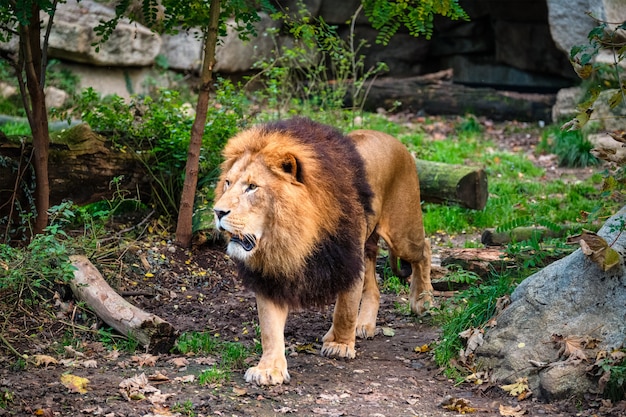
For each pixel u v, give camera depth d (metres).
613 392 7.37
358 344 9.48
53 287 9.58
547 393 7.61
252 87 24.64
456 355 8.70
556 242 10.66
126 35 21.84
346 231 8.10
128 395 7.38
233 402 7.38
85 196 11.63
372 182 9.05
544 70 24.41
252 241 7.54
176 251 11.43
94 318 9.30
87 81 21.66
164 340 8.77
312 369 8.47
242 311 10.33
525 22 24.42
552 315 8.15
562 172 18.52
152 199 12.34
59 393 7.36
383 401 7.65
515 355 8.10
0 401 6.97
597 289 8.03
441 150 19.09
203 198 12.24
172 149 12.32
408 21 11.02
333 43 12.15
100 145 11.62
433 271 11.30
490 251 11.57
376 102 23.80
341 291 8.39
